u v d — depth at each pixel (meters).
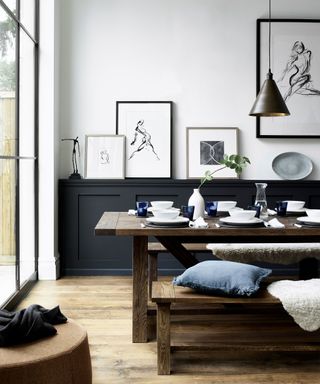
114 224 2.82
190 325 3.19
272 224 2.76
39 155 4.57
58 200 4.79
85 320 3.34
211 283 2.50
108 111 4.91
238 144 4.93
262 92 3.43
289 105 4.91
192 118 4.93
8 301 3.45
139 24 4.89
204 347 2.49
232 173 4.90
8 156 3.43
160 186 4.80
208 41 4.91
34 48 4.45
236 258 3.60
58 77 4.78
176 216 2.82
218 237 2.87
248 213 2.78
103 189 4.79
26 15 4.13
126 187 4.79
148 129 4.89
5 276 3.45
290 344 2.53
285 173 4.91
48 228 4.60
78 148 4.89
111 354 2.74
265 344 2.55
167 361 2.47
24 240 4.05
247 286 2.46
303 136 4.91
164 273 4.85
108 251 4.84
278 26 4.88
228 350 2.47
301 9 4.92
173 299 2.44
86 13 4.88
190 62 4.91
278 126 4.92
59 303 3.77
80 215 4.81
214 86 4.93
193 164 4.89
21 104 3.92
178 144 4.93
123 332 3.11
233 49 4.91
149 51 4.91
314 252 3.60
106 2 4.88
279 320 3.32
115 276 4.79
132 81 4.91
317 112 4.91
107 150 4.86
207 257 4.84
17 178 3.73
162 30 4.90
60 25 4.87
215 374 2.48
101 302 3.80
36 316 2.06
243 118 4.93
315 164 4.96
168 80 4.91
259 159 4.94
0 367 1.79
